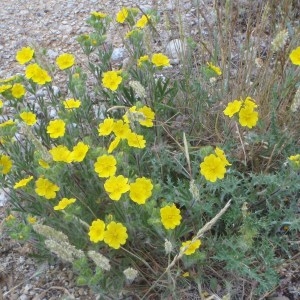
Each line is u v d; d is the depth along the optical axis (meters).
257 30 0.57
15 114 0.47
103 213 0.45
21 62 0.49
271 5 0.54
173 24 0.67
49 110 0.59
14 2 0.81
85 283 0.36
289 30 0.54
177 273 0.39
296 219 0.42
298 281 0.42
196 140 0.52
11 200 0.45
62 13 0.77
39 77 0.47
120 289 0.41
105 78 0.47
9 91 0.46
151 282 0.42
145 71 0.51
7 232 0.45
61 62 0.49
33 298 0.43
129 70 0.53
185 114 0.55
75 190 0.44
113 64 0.65
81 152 0.40
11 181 0.45
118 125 0.40
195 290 0.42
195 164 0.46
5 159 0.42
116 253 0.42
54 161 0.40
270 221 0.43
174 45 0.59
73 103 0.45
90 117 0.50
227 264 0.40
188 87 0.52
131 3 0.75
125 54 0.66
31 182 0.41
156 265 0.42
